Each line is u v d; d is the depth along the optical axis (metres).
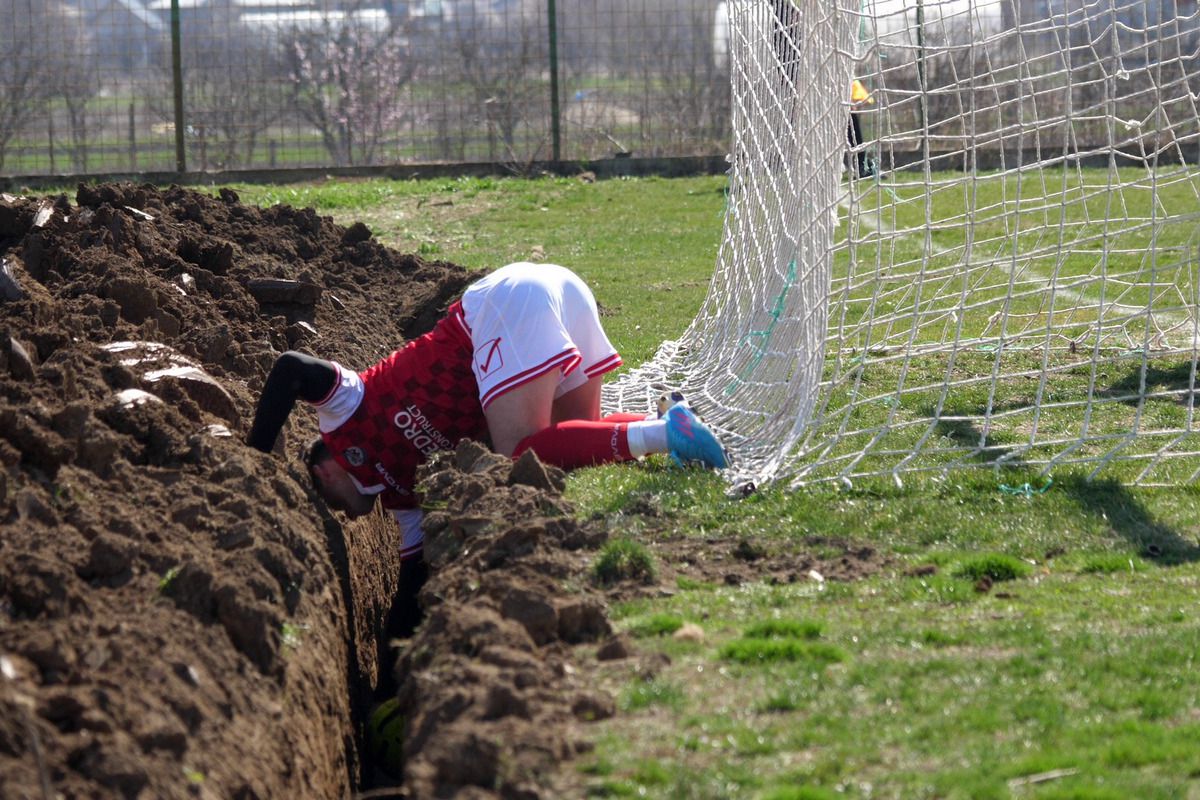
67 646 13.01
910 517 21.92
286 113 86.38
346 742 17.72
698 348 38.62
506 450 24.19
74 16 83.38
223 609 15.15
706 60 87.31
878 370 34.56
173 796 11.59
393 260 43.94
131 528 16.11
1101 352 36.00
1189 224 60.03
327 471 24.00
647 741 13.30
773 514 21.97
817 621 16.75
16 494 15.92
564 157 88.62
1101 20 71.06
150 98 84.94
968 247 26.08
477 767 12.25
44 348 22.27
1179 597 18.09
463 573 17.56
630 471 23.92
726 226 40.41
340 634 19.06
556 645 15.55
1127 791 12.12
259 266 34.62
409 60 86.88
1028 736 13.48
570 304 25.55
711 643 16.03
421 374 23.81
